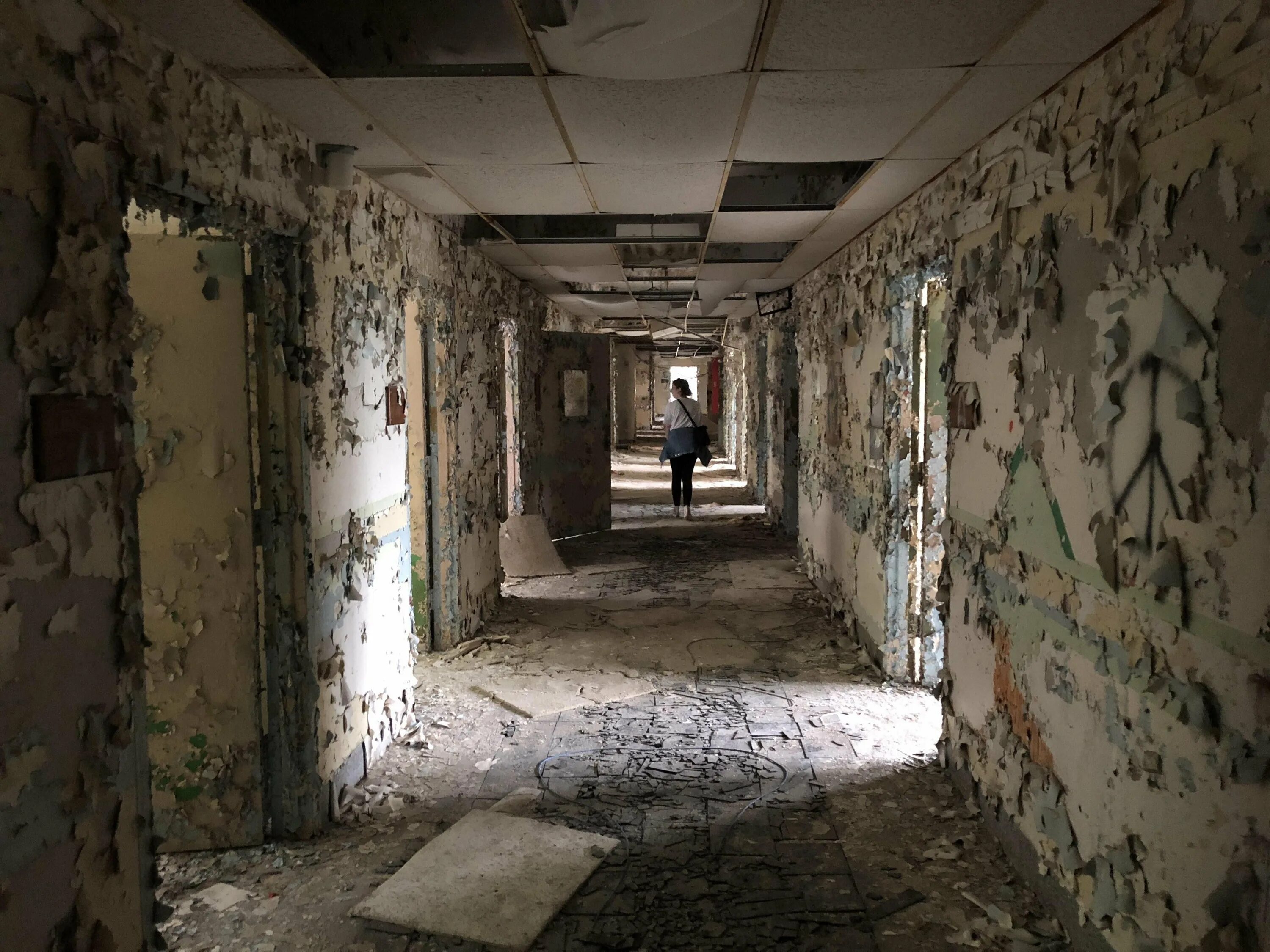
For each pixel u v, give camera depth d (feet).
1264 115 4.77
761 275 21.75
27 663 4.84
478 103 8.08
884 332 13.88
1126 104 6.32
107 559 5.57
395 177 11.02
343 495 9.93
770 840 9.14
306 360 8.80
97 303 5.46
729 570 22.79
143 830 5.99
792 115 8.47
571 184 11.51
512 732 12.12
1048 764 7.73
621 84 7.58
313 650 9.05
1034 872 8.02
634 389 63.57
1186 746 5.57
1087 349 6.90
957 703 10.36
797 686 13.94
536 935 7.46
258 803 8.90
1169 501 5.74
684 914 7.83
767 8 6.08
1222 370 5.16
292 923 7.70
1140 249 6.10
